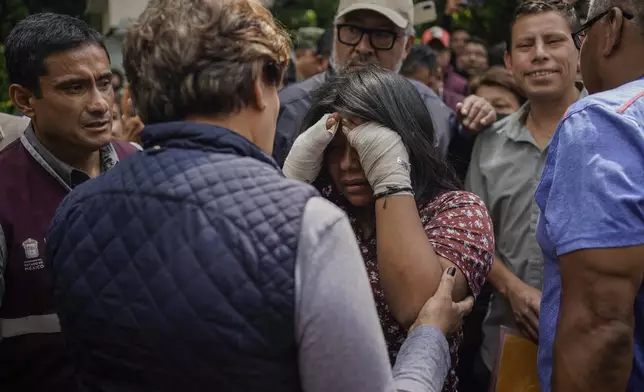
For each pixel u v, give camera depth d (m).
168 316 1.05
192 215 1.08
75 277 1.13
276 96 1.23
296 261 1.04
